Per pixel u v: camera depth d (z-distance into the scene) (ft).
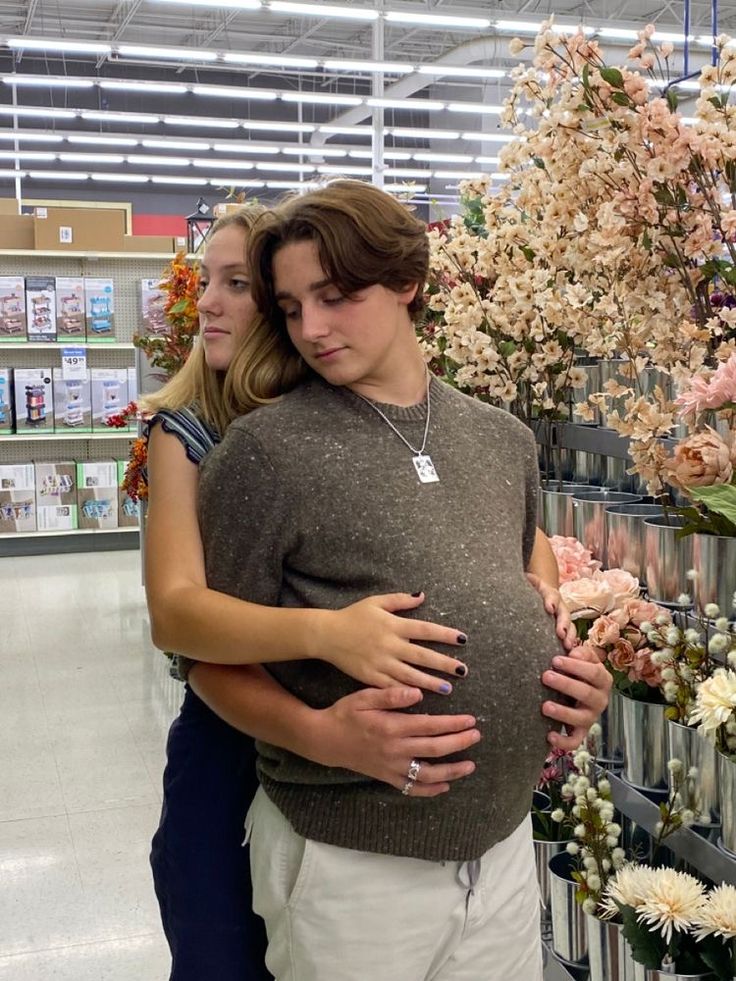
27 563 23.70
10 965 7.94
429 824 3.68
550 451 7.14
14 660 15.94
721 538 4.91
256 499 3.67
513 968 4.12
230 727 4.33
